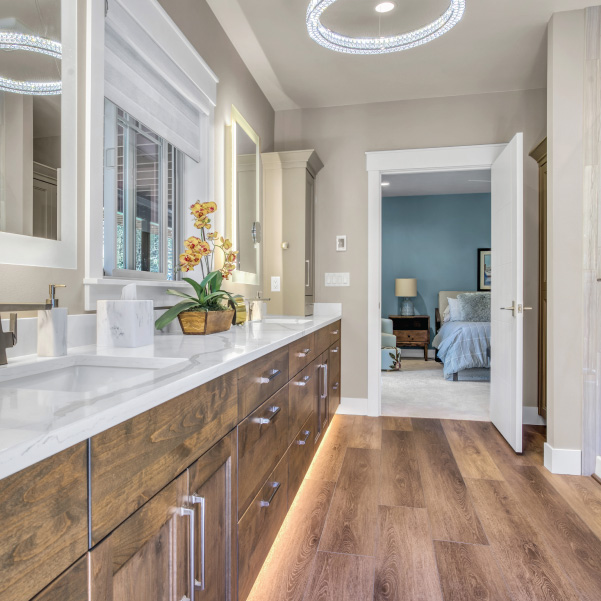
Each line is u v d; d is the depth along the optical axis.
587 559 1.64
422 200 7.04
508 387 2.90
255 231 3.20
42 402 0.69
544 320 3.24
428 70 3.12
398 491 2.21
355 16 2.47
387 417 3.59
